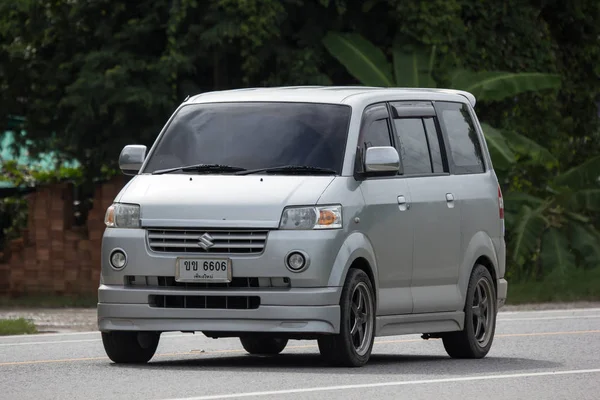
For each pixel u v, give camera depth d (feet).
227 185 94.99
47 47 233.96
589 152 280.10
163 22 220.23
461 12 242.58
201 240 92.38
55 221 226.17
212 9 213.46
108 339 96.99
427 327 104.88
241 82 229.25
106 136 222.07
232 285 92.32
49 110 231.91
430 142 108.47
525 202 232.12
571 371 91.91
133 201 95.50
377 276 97.91
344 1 227.20
